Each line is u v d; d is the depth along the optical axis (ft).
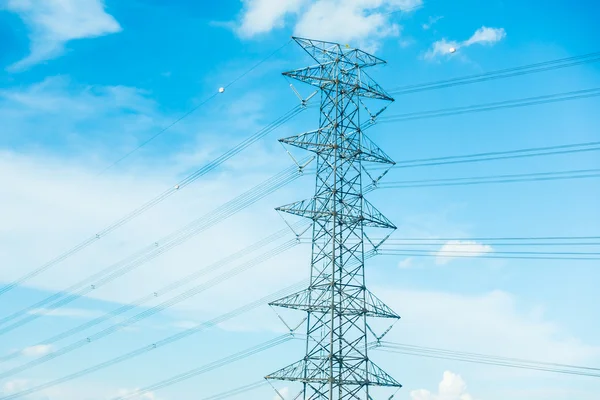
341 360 180.34
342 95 213.46
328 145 206.28
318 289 190.19
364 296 189.98
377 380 181.47
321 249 196.65
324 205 200.34
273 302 193.06
